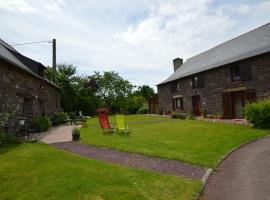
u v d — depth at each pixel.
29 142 9.95
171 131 12.81
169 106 28.44
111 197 4.41
